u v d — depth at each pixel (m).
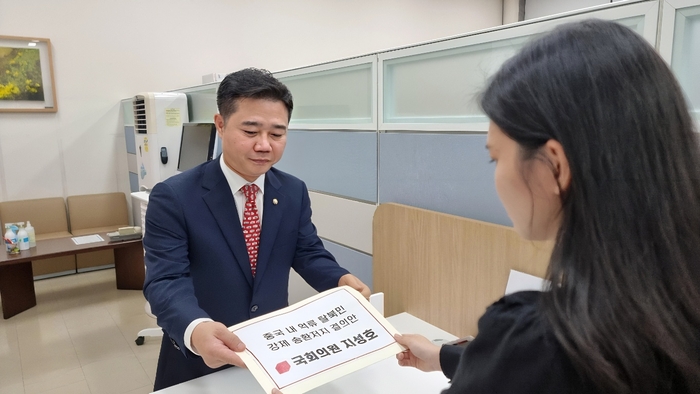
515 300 0.48
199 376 1.23
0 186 3.86
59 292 3.59
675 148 0.40
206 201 1.15
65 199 4.14
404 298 1.58
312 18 5.21
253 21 4.85
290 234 1.28
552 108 0.40
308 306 1.05
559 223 0.44
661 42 0.96
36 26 3.83
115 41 4.18
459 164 1.40
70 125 4.08
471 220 1.32
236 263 1.17
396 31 5.82
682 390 0.39
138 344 2.74
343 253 1.99
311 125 2.08
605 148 0.39
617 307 0.38
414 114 1.57
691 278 0.39
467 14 6.35
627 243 0.39
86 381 2.36
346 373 0.87
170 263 1.08
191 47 4.54
